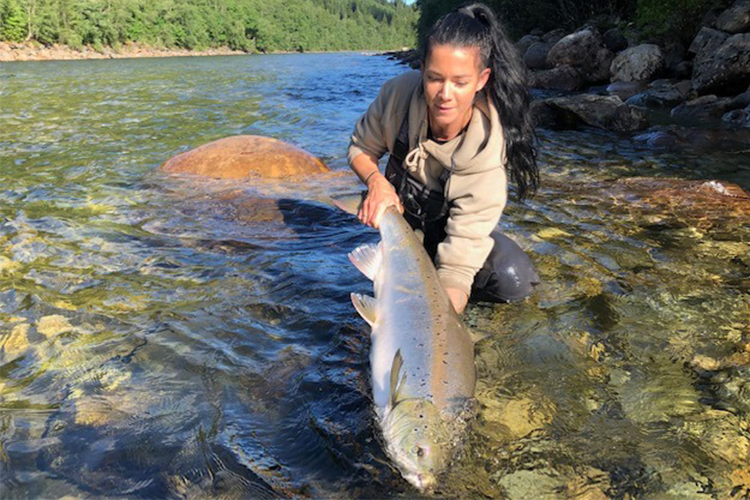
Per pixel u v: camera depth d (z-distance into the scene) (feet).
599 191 18.28
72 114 37.32
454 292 9.49
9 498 6.05
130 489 6.23
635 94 48.14
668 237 14.08
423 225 11.17
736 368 8.64
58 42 214.90
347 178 19.33
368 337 9.38
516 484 6.42
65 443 6.86
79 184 18.30
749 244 13.61
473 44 8.56
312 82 71.82
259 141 20.68
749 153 25.32
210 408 7.56
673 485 6.42
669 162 23.52
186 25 307.78
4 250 12.66
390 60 175.42
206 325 9.63
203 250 12.92
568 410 7.68
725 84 40.91
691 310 10.43
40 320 9.70
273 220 14.99
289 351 8.94
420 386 7.07
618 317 10.19
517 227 14.66
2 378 8.12
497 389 8.09
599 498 6.24
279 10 451.53
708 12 52.60
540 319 10.12
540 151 26.03
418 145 10.14
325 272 11.80
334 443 6.98
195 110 40.24
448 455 6.60
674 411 7.68
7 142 26.37
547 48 71.72
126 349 8.89
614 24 75.05
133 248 12.94
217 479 6.40
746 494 6.28
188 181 18.45
